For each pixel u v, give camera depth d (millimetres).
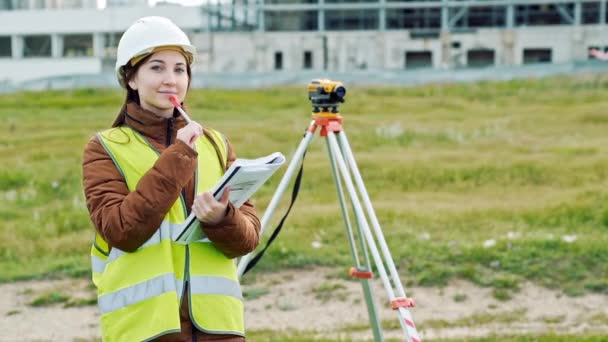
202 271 3244
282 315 7594
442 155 14531
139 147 3291
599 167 13031
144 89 3299
